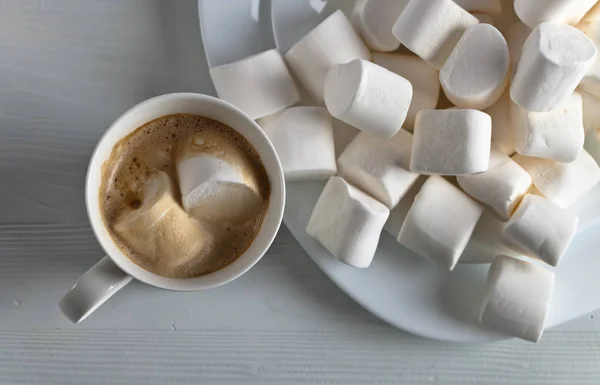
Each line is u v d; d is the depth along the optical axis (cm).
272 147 31
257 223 32
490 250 36
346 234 34
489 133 33
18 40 36
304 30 35
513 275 34
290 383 37
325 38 34
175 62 36
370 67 33
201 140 32
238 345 37
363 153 34
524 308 34
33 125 36
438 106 36
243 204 32
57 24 36
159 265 31
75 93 36
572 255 36
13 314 36
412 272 35
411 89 33
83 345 36
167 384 36
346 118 34
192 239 32
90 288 30
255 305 37
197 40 37
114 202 31
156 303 37
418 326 35
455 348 37
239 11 35
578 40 32
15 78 36
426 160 33
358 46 35
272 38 35
